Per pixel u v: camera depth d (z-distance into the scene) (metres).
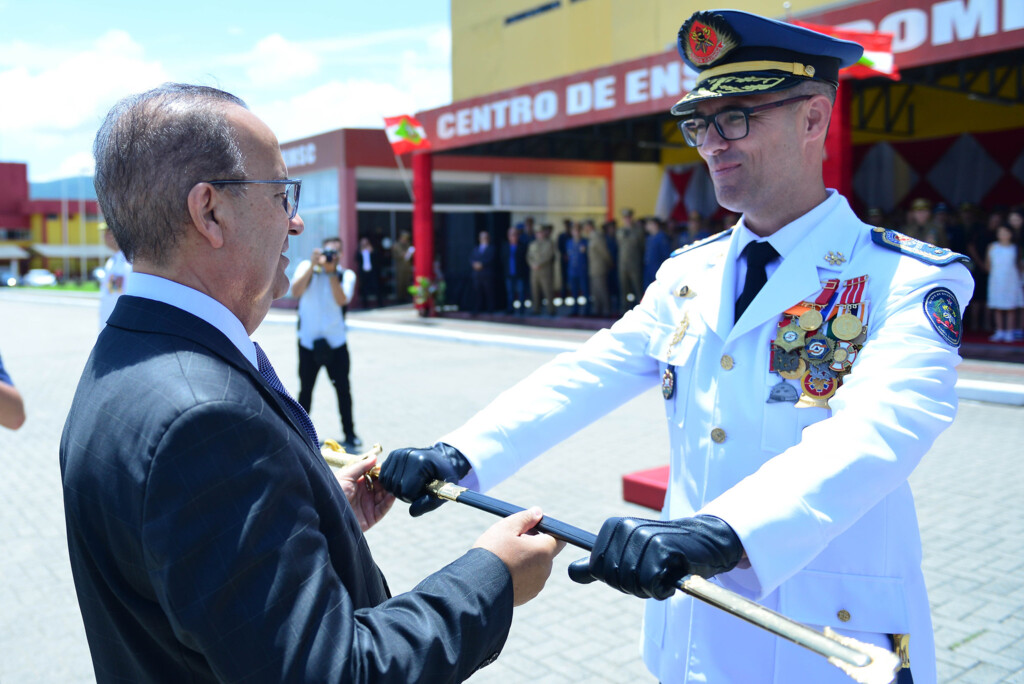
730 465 1.45
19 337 15.66
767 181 1.46
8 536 4.46
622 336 1.70
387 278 19.62
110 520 0.93
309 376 6.25
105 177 1.06
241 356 1.05
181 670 0.99
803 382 1.39
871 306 1.38
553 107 12.69
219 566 0.88
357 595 1.09
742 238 1.56
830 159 9.57
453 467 1.44
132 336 1.03
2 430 7.21
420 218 16.39
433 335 13.50
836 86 1.49
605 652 3.16
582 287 15.10
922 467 5.34
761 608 0.93
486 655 1.05
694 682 1.45
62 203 53.41
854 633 1.36
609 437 6.41
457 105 14.57
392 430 6.89
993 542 4.06
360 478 1.56
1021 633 3.16
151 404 0.94
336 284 6.14
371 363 10.79
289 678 0.87
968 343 10.02
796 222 1.48
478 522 4.57
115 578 0.96
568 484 5.19
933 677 1.43
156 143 1.02
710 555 1.05
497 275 17.70
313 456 1.09
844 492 1.15
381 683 0.92
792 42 1.40
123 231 1.07
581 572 1.09
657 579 0.99
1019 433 6.18
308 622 0.91
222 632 0.88
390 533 4.43
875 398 1.23
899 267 1.37
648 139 16.64
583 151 17.16
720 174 1.49
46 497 5.16
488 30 21.36
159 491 0.90
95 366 1.04
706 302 1.56
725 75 1.45
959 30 8.09
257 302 1.14
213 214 1.04
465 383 9.14
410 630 0.98
